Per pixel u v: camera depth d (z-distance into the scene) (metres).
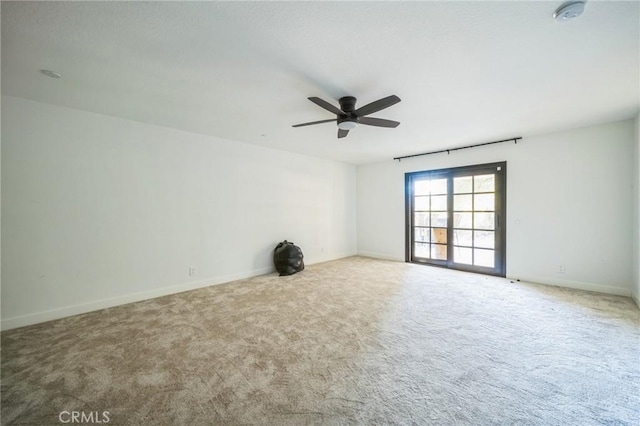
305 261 5.27
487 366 1.89
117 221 3.14
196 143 3.79
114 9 1.39
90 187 2.96
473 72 2.07
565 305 3.01
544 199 3.83
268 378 1.77
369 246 6.19
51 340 2.29
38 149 2.66
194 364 1.93
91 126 2.96
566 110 2.89
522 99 2.59
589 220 3.50
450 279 4.14
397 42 1.69
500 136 3.93
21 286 2.58
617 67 2.01
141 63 1.94
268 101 2.62
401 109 2.83
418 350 2.11
